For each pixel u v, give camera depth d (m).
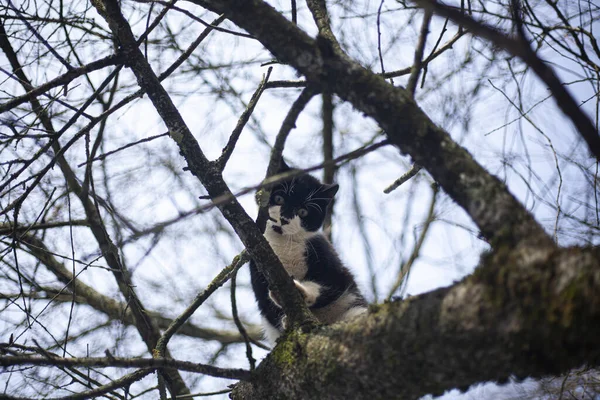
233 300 3.67
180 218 2.71
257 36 3.04
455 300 2.43
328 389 2.91
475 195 2.58
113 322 6.86
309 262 5.89
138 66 3.81
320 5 3.56
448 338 2.42
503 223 2.49
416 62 3.00
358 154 2.83
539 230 2.44
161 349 4.30
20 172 3.84
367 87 2.84
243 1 2.96
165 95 3.85
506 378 2.48
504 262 2.37
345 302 5.81
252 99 4.07
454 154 2.68
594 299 2.12
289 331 3.39
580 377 4.00
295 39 2.94
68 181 5.53
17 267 4.20
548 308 2.20
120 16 3.74
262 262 3.62
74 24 5.14
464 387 2.61
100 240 5.76
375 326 2.73
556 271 2.23
